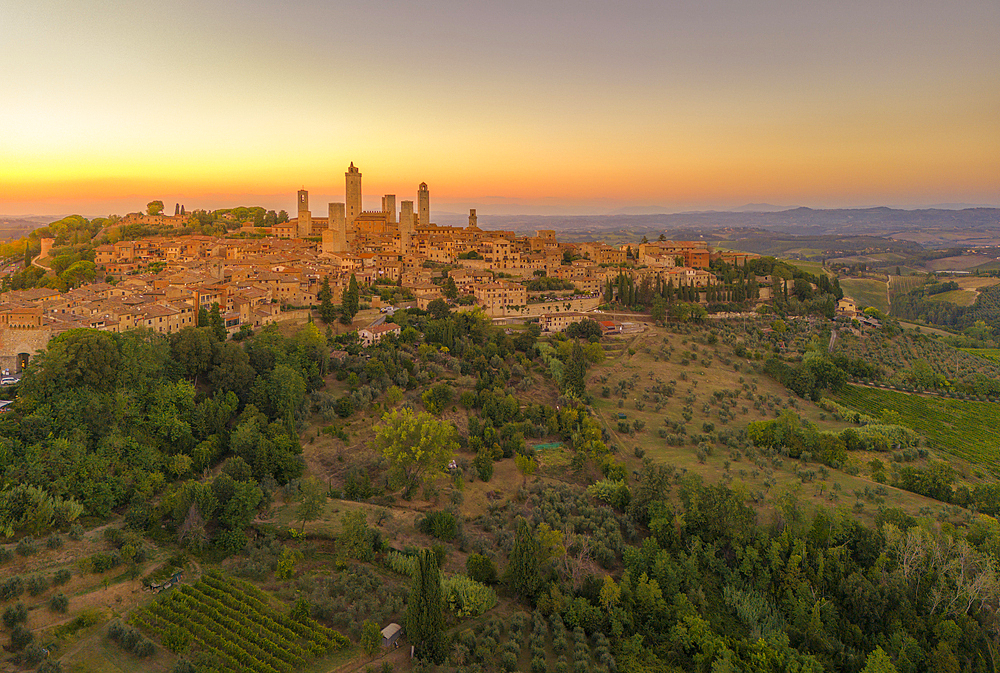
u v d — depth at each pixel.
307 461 130.38
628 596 99.62
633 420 179.12
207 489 99.62
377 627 79.88
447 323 197.00
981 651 97.06
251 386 140.62
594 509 126.69
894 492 144.75
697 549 112.94
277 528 103.69
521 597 97.56
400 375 167.75
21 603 76.50
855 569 109.75
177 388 127.25
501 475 140.25
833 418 199.50
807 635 98.81
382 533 105.38
